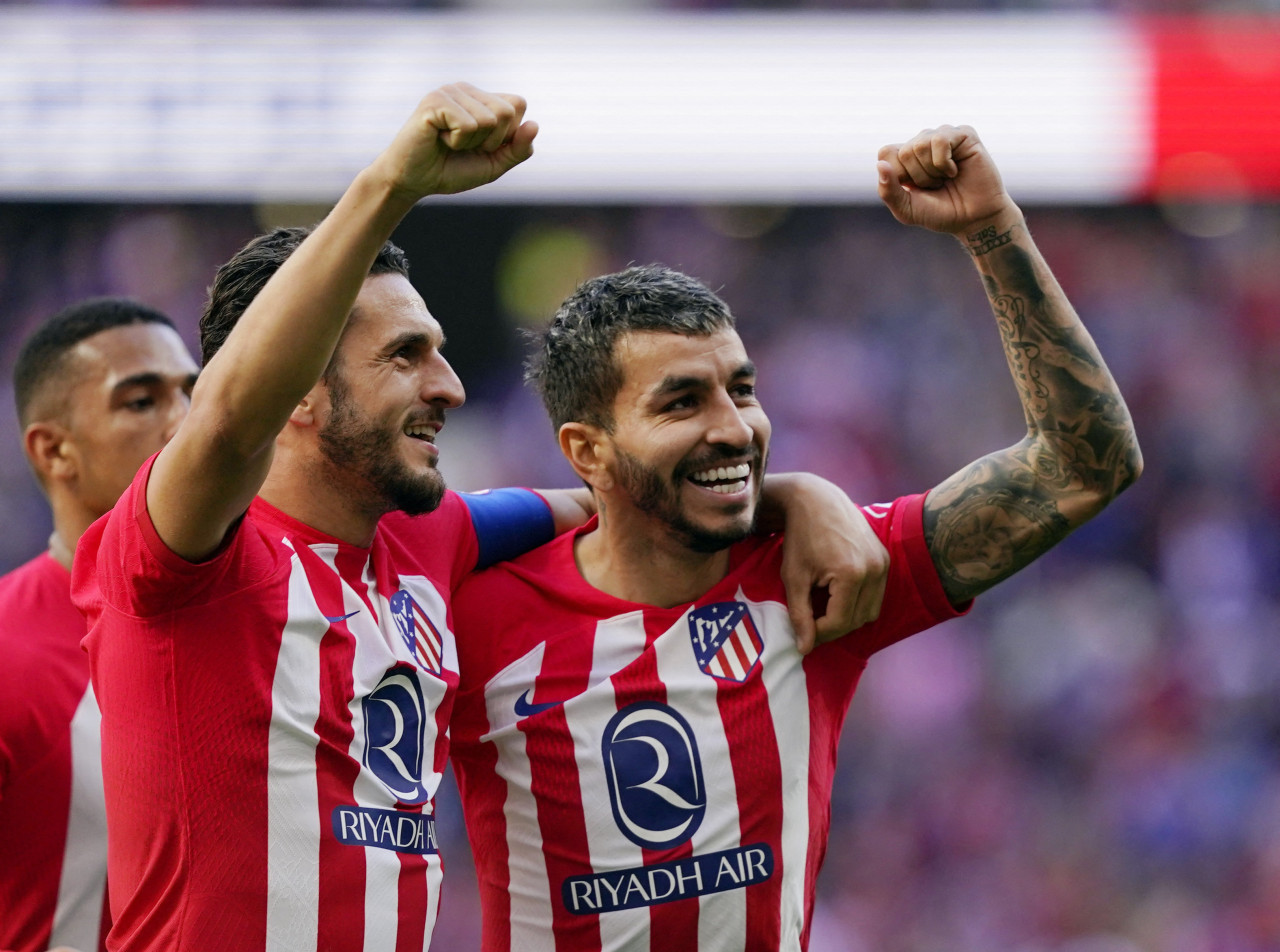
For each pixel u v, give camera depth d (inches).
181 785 267.1
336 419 286.8
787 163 1282.0
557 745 313.3
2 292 1523.1
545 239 1630.2
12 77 1175.0
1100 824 1200.2
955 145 308.8
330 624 285.6
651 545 322.7
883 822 1191.6
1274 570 1427.2
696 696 315.0
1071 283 1622.8
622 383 312.0
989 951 1111.0
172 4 1299.2
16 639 366.3
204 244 1553.9
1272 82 1268.5
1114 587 1393.9
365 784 283.7
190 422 242.7
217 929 266.4
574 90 1275.8
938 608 329.7
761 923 305.6
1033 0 1408.7
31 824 354.6
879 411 1540.4
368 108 1203.2
